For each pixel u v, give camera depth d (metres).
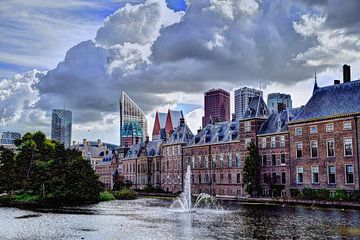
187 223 53.22
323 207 73.69
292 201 83.19
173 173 144.25
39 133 132.50
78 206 87.44
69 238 42.53
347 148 84.00
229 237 41.44
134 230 47.53
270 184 100.62
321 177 88.62
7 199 108.94
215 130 126.00
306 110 94.31
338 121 85.94
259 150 105.81
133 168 174.12
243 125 110.62
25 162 123.94
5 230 48.59
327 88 93.31
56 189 98.62
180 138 142.50
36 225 53.16
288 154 98.25
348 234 42.31
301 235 41.97
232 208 75.00
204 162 126.31
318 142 89.75
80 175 101.62
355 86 87.19
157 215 64.69
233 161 114.50
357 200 77.19
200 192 126.94
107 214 67.44
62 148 127.69
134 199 115.06
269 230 45.56
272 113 107.75
